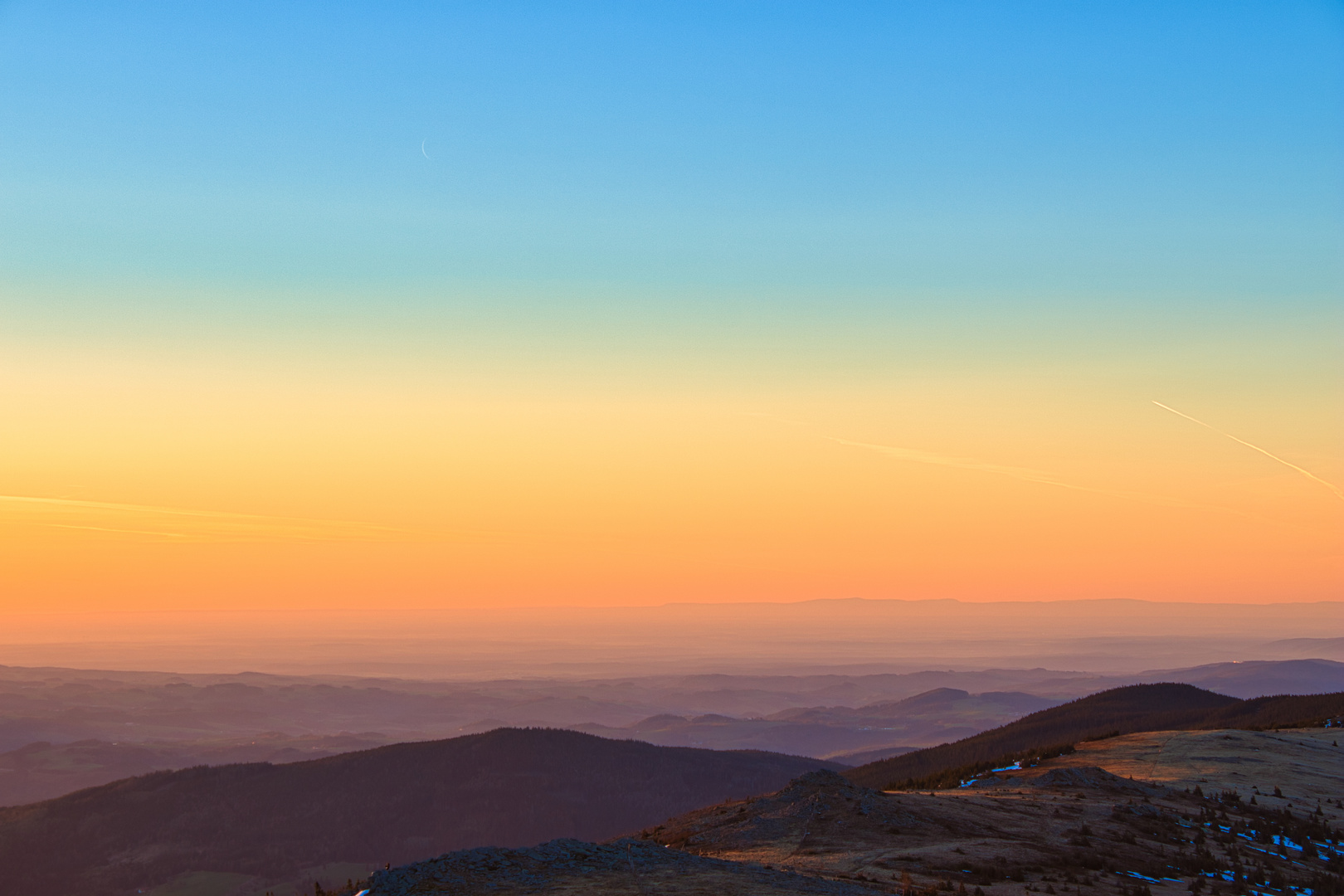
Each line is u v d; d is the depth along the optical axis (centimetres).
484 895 2541
